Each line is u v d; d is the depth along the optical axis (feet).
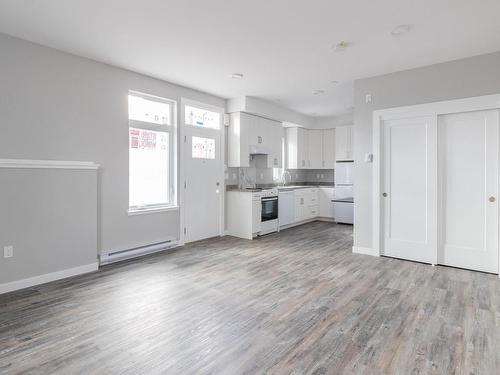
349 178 23.63
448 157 12.75
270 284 10.77
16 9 8.59
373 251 14.48
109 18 9.11
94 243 12.26
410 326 7.82
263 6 8.44
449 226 12.82
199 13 8.82
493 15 8.87
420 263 13.25
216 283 10.87
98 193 12.73
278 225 20.54
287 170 25.77
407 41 10.64
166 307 8.93
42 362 6.32
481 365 6.23
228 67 13.25
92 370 6.06
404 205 13.75
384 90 13.97
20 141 10.49
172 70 13.61
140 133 14.62
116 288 10.39
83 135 12.12
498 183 11.73
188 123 16.63
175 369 6.10
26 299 9.48
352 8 8.54
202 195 17.53
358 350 6.77
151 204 15.12
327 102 19.84
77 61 11.89
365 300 9.42
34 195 10.64
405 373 5.98
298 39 10.51
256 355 6.57
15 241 10.23
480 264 12.17
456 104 12.27
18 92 10.43
